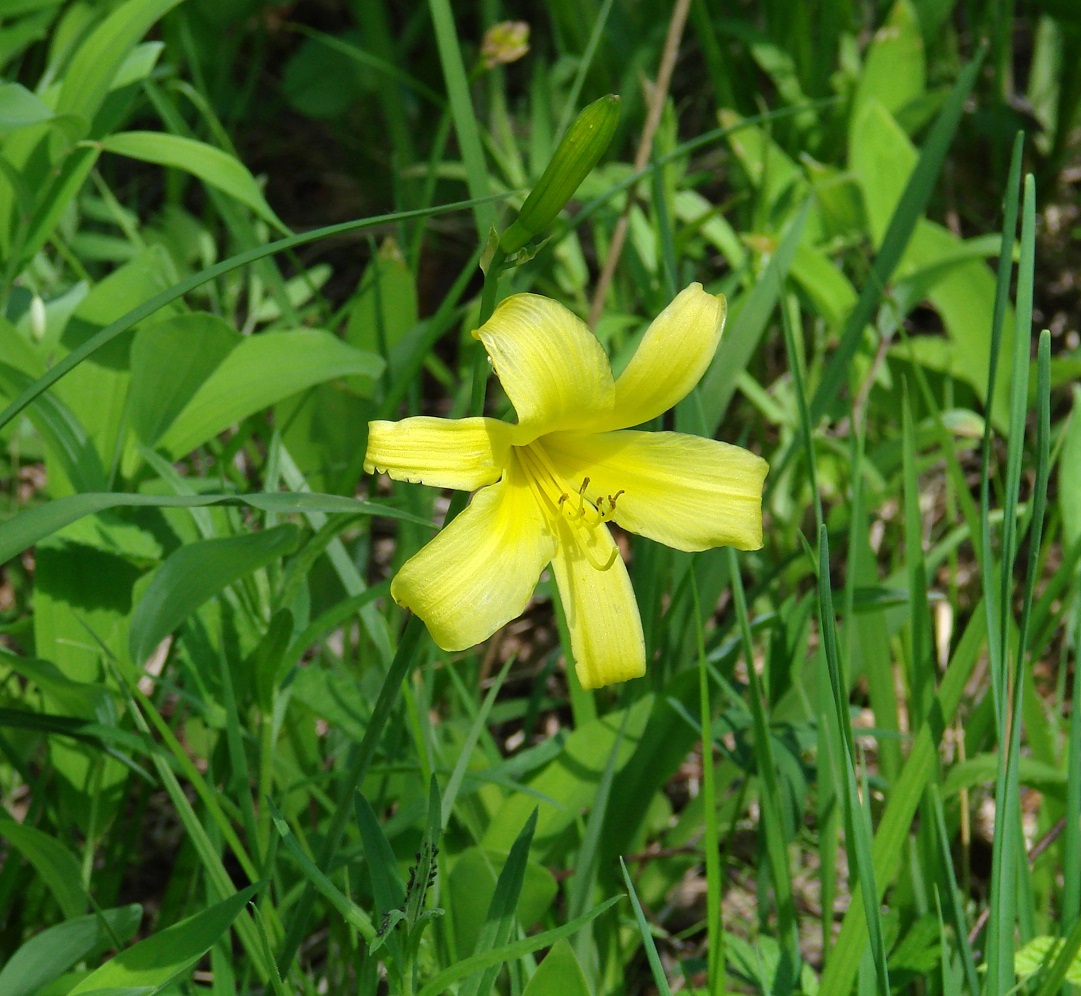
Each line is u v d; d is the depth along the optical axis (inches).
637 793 35.0
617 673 30.1
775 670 35.5
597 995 33.7
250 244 39.1
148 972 29.7
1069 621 36.5
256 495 29.6
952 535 37.8
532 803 33.9
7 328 33.9
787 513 43.7
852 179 45.6
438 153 40.2
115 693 33.1
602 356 29.7
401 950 29.5
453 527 29.1
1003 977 30.6
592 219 48.2
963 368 44.4
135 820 35.0
